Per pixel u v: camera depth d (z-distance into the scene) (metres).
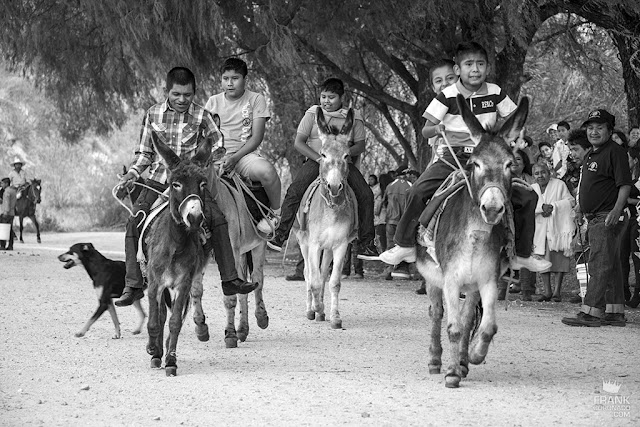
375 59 26.67
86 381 9.59
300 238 14.81
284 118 26.62
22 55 23.53
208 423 7.82
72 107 26.98
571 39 21.94
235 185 12.26
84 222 52.75
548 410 8.30
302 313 15.40
